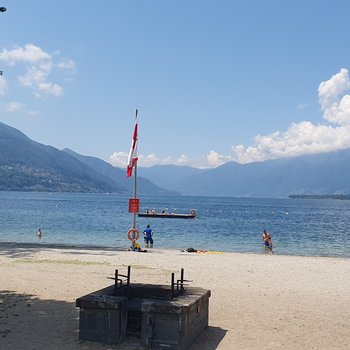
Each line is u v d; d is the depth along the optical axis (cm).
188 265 2095
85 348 838
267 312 1187
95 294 916
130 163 2850
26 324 1006
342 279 1788
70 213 9531
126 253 2647
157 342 830
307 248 4069
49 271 1802
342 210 16875
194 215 9562
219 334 962
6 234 4688
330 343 926
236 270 1959
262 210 15488
